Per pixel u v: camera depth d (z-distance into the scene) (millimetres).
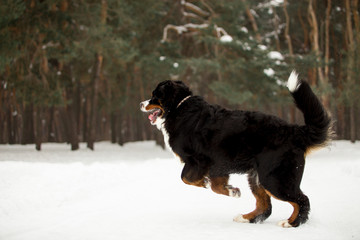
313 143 4488
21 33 15570
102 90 25938
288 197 4359
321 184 7605
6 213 5109
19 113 27281
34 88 16391
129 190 6992
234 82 20641
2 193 5656
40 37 16469
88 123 22031
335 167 10336
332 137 4559
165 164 10625
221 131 4680
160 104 5242
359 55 21969
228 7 22344
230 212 5266
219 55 20156
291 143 4418
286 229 4273
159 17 23141
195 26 21344
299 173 4398
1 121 27266
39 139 18125
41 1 16703
